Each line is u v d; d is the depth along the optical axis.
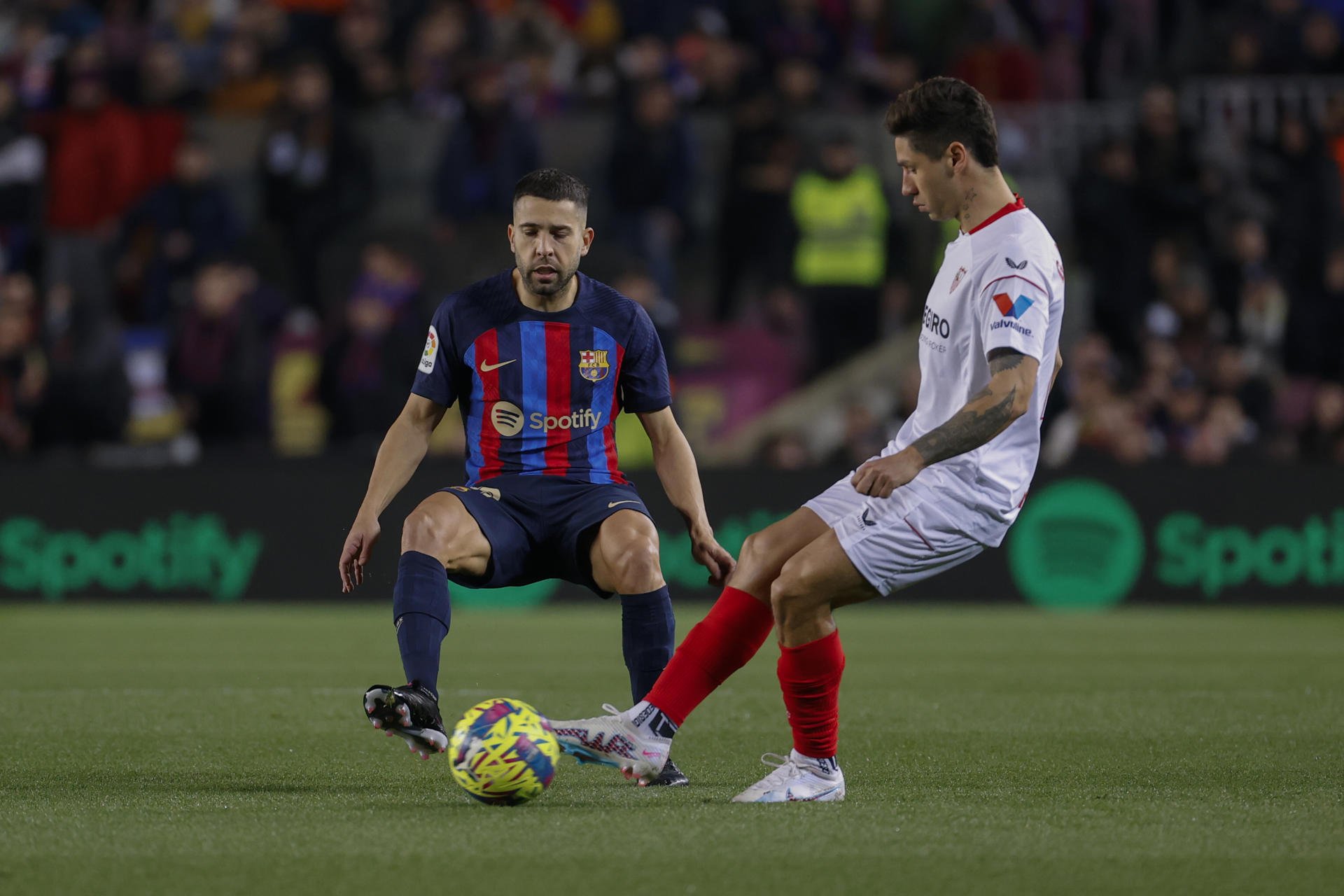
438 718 15.60
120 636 37.22
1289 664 31.44
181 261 51.94
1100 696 26.03
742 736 21.30
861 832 13.84
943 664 31.23
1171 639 36.78
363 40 56.44
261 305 51.53
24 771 18.02
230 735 21.22
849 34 57.91
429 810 15.07
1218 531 46.69
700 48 56.31
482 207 51.81
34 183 54.06
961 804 15.55
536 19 57.31
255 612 44.19
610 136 55.50
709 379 52.62
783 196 51.78
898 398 50.66
